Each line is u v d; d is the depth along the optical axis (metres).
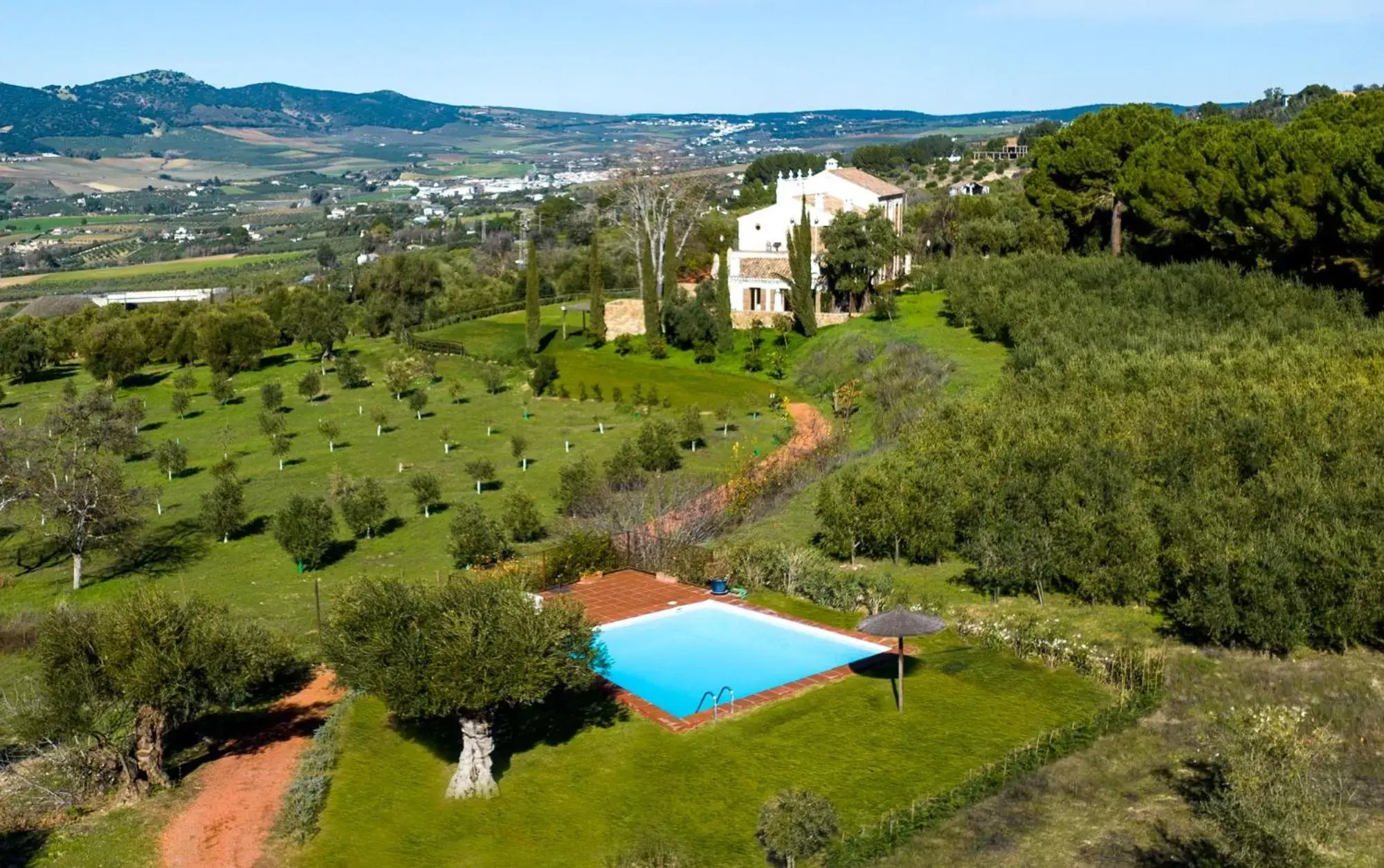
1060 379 54.66
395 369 88.06
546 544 49.53
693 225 139.62
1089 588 35.09
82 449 69.50
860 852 22.11
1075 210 93.56
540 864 22.77
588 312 115.94
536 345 99.94
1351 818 22.47
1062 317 67.69
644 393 80.94
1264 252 71.25
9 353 104.62
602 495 53.94
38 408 94.19
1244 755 23.45
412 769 27.22
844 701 29.78
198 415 86.62
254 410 87.00
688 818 24.14
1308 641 30.42
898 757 26.47
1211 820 22.47
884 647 33.50
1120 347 60.06
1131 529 34.91
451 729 29.39
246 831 24.64
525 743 28.22
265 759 28.55
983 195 124.06
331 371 101.19
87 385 103.06
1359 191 59.59
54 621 27.61
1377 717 26.80
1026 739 27.16
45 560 54.25
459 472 64.56
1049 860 22.00
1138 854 21.97
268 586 46.44
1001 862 22.03
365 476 64.31
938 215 117.88
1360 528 31.86
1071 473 40.22
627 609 38.00
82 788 26.59
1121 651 31.06
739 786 25.41
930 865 22.02
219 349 98.75
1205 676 29.38
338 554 50.81
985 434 48.19
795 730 28.02
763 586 40.56
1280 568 30.16
